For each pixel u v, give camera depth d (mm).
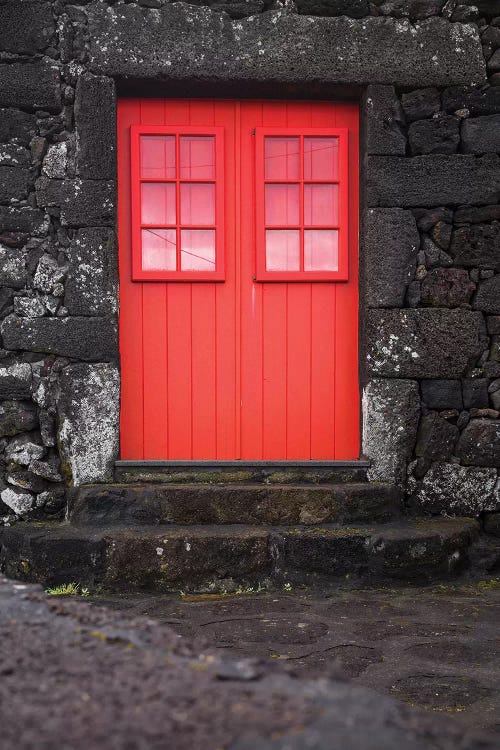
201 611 3773
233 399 4832
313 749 1034
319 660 3080
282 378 4855
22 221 4547
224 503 4410
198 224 4809
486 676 2947
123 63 4531
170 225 4785
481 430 4691
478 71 4715
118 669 1328
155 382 4801
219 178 4785
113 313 4578
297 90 4734
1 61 4559
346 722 1129
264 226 4809
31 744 1049
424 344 4668
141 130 4746
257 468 4672
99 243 4547
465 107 4723
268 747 1038
